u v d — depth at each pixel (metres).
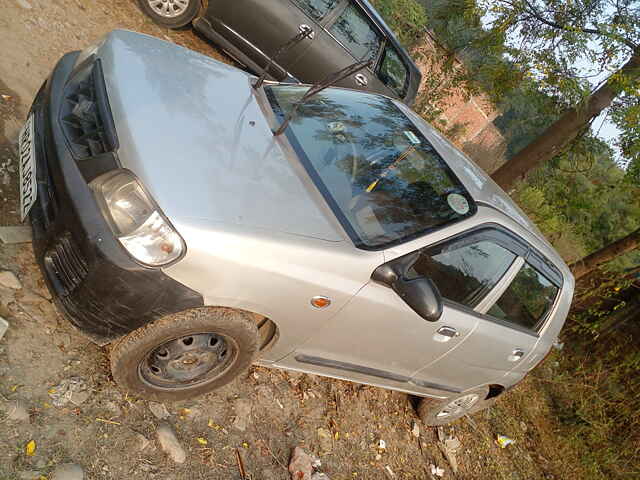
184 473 2.70
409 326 3.25
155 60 3.12
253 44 6.70
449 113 13.55
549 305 4.41
